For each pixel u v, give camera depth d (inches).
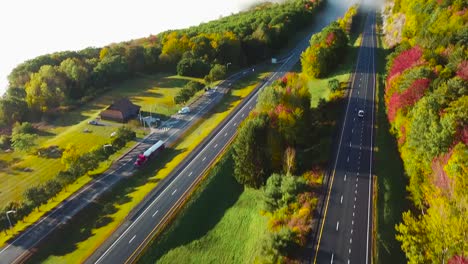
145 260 2677.2
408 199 2849.4
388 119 4001.0
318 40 6215.6
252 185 3403.1
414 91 3491.6
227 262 2652.6
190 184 3484.3
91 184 3656.5
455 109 2854.3
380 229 2598.4
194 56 7150.6
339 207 2834.6
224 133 4468.5
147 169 3897.6
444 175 2388.0
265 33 7652.6
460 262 1895.9
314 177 3206.2
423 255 2151.8
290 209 2861.7
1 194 3572.8
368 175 3201.3
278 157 3447.3
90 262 2664.9
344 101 4589.1
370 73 5398.6
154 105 5595.5
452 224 2031.3
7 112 5226.4
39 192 3250.5
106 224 3053.6
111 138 4362.7
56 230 3046.3
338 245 2485.2
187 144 4355.3
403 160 3245.6
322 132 3964.1
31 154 4355.3
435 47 4392.2
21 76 6353.3
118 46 7381.9
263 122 3479.3
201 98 5748.0
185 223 3011.8
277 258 2390.5
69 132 4845.0
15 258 2770.7
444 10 4936.0
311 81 5713.6
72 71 6107.3
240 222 3041.3
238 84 6250.0
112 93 6254.9
